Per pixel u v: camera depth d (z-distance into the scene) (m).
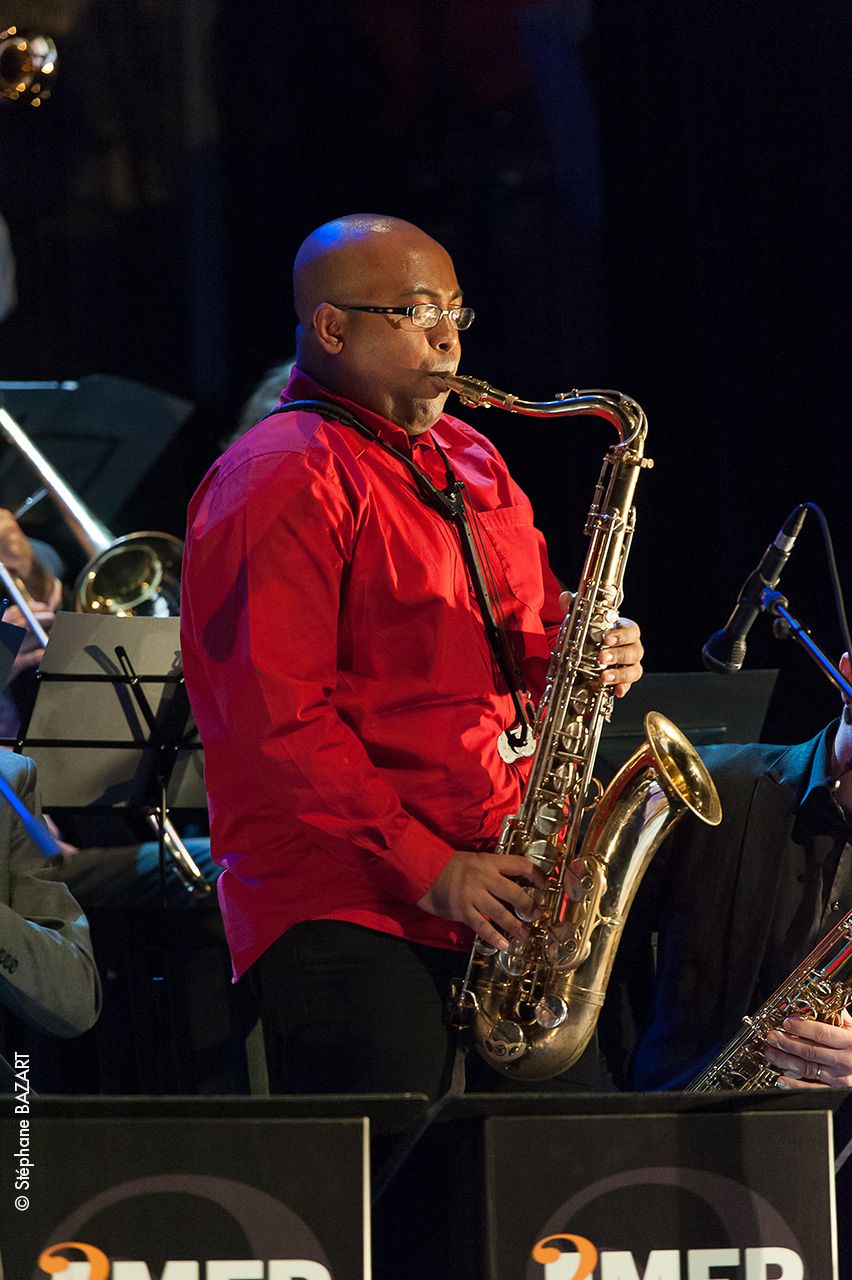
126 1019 9.89
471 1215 5.54
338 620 7.34
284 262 19.42
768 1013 8.16
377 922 7.20
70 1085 9.83
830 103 14.64
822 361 14.80
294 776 6.91
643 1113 5.59
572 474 17.06
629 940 8.93
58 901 8.27
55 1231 5.07
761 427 15.21
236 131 19.38
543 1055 7.52
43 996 7.79
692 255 15.80
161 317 19.41
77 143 19.12
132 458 15.87
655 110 16.14
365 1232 5.25
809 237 14.85
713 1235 5.58
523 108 17.86
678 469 15.87
